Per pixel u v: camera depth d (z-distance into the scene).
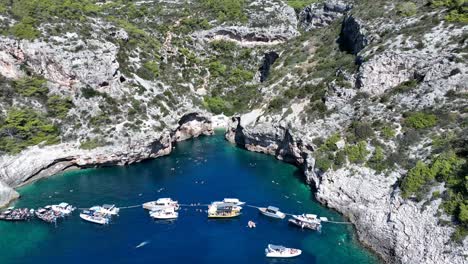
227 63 160.00
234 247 77.38
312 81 121.31
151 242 79.12
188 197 94.75
